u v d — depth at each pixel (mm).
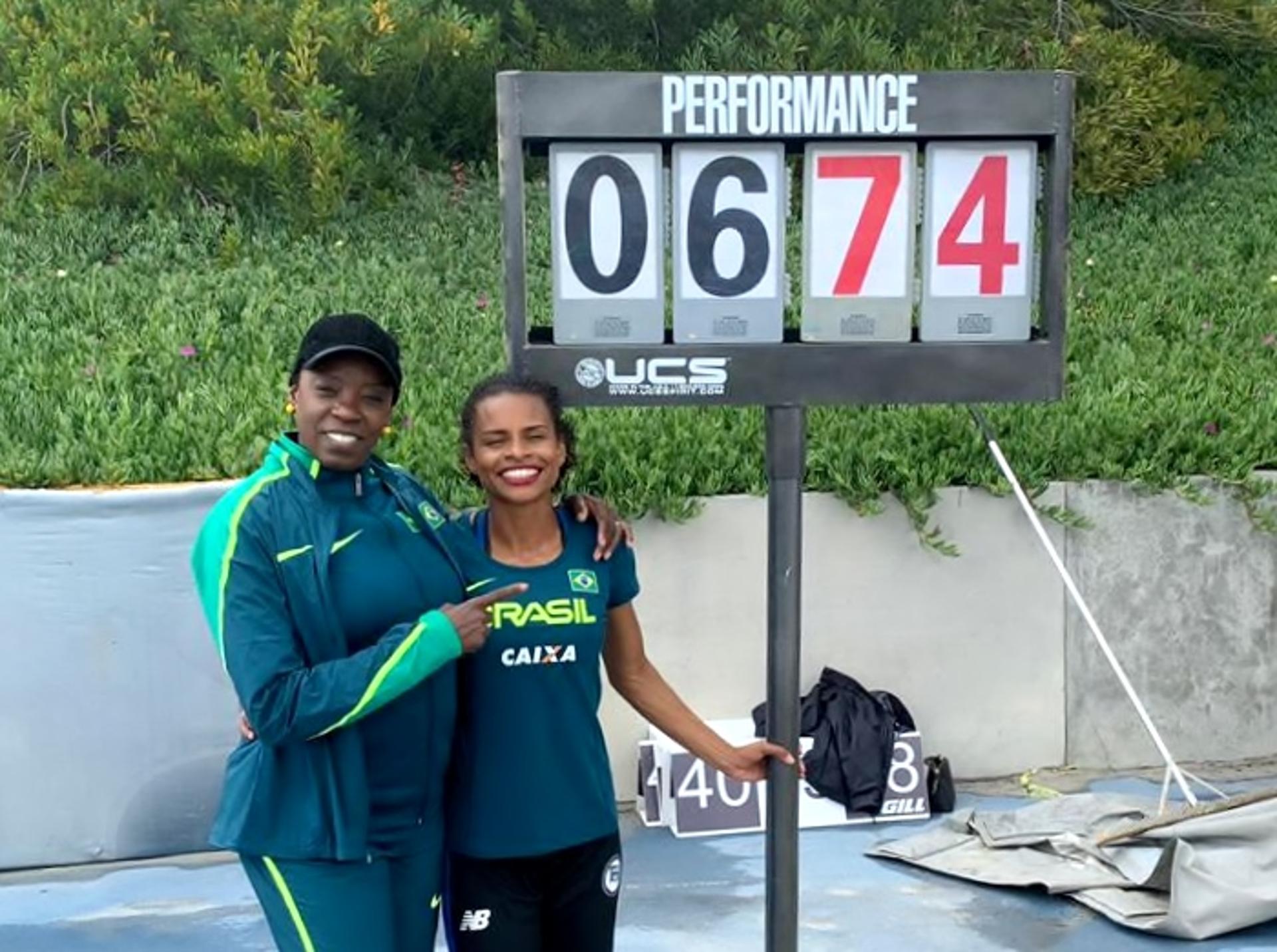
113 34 8281
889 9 9320
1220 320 7453
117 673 4867
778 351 3080
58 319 6609
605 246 3049
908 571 5555
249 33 8359
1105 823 4805
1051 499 5629
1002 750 5672
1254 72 10547
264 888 2717
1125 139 9148
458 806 2912
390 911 2783
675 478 5371
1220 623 5793
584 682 2908
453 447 5422
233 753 2809
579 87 2990
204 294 6906
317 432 2717
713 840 5043
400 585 2725
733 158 3049
